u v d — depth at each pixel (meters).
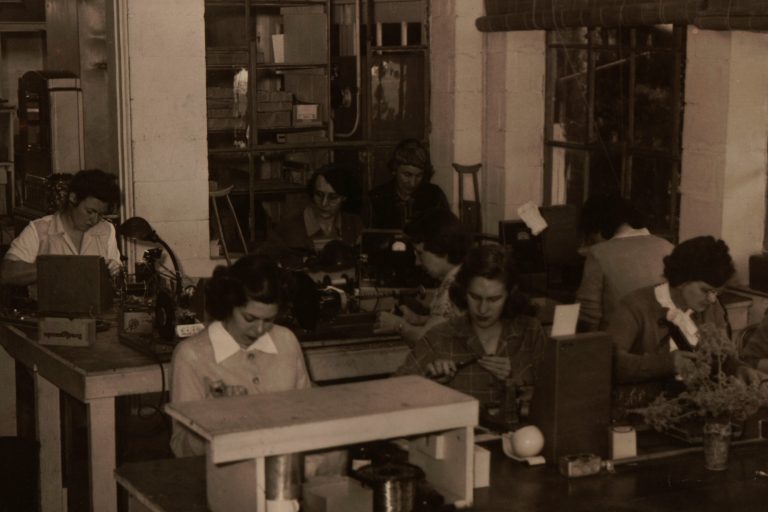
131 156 6.84
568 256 6.51
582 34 7.17
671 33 6.41
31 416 5.89
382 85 7.98
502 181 7.63
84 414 5.88
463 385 3.97
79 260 4.92
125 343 5.00
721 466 3.44
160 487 3.20
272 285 3.63
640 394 3.84
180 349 3.78
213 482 2.99
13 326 5.29
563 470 3.37
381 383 3.16
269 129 7.73
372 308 5.59
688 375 3.47
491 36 7.63
